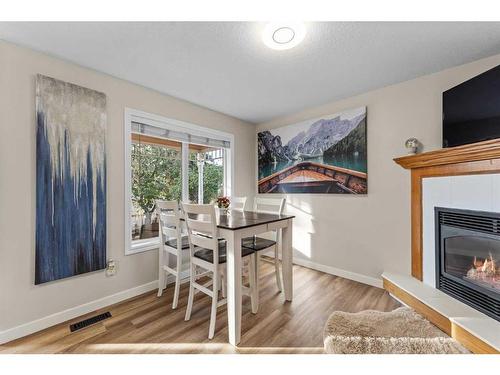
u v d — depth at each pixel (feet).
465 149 5.24
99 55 6.10
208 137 10.40
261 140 12.39
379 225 8.33
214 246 5.67
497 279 5.28
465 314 5.16
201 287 6.15
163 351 5.08
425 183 6.70
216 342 5.40
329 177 9.62
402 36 5.31
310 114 10.31
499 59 6.09
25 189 5.67
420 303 5.83
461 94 5.93
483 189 5.28
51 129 5.98
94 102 6.77
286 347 5.20
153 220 8.92
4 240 5.40
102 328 5.93
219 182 11.46
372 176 8.48
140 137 8.55
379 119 8.29
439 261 6.26
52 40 5.44
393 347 4.79
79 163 6.47
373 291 8.00
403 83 7.73
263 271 10.15
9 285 5.46
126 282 7.58
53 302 6.11
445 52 5.99
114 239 7.32
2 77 5.39
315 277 9.27
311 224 10.25
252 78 7.44
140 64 6.56
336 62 6.47
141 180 8.57
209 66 6.67
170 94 8.71
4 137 5.40
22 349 5.15
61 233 6.16
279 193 11.52
